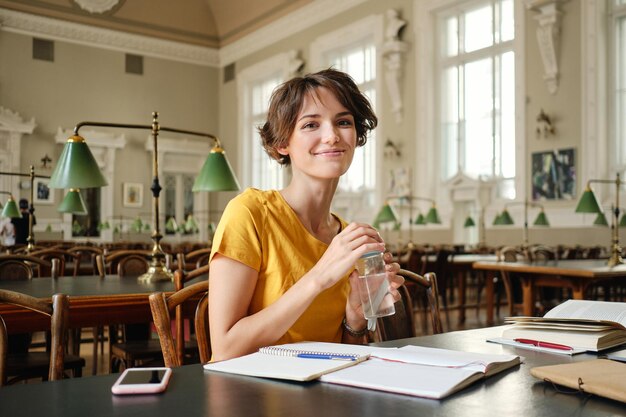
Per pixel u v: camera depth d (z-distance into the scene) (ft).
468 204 36.83
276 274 4.25
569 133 30.25
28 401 2.83
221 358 3.92
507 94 34.71
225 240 4.13
